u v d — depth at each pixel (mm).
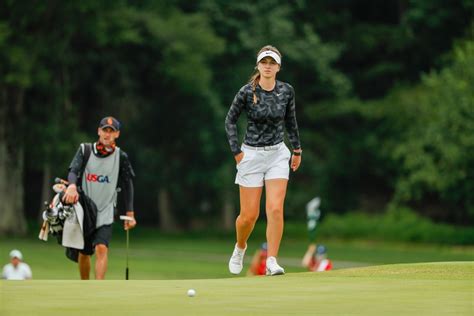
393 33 162125
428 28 158750
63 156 128500
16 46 117562
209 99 143125
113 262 93375
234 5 147125
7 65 118750
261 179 31203
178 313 18281
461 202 139875
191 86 138375
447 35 158000
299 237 144625
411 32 159875
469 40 134125
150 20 135375
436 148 126375
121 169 36812
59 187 36281
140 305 19469
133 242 129125
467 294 21406
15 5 119562
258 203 31281
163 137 149500
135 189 158875
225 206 159125
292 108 31328
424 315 18062
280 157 31125
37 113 130375
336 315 18125
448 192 127688
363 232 138375
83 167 36344
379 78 167125
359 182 163625
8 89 125250
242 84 148125
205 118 145875
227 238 143125
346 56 167750
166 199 157625
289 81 153500
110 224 36812
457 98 121938
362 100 167375
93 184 36438
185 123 146875
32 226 149500
